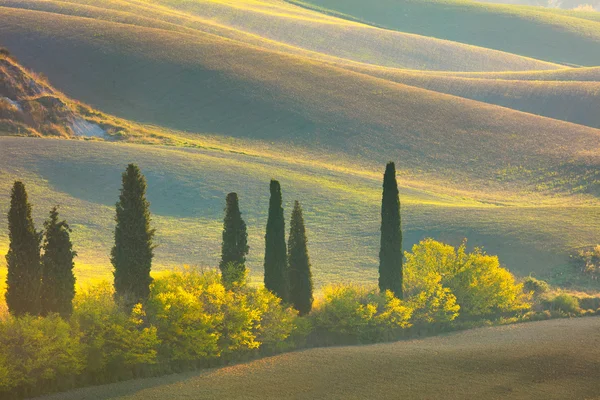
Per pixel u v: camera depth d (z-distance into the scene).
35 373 79.00
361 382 83.31
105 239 192.88
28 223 88.38
